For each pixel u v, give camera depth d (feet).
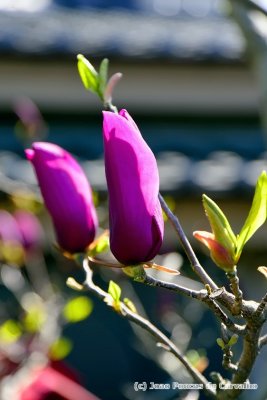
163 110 24.86
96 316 20.06
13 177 19.22
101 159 21.81
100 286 18.38
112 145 5.30
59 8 33.12
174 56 23.89
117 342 20.22
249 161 21.71
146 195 5.32
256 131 24.43
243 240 5.26
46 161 6.41
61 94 24.39
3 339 11.75
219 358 17.78
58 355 9.78
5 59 23.63
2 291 17.60
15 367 11.59
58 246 6.48
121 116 5.32
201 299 5.25
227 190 18.40
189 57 23.97
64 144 23.00
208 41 24.38
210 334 17.39
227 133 24.25
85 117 24.59
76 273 16.93
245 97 24.85
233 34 24.73
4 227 13.34
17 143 22.15
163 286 5.33
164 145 23.44
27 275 17.10
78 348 20.17
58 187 6.40
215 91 24.75
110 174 5.33
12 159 20.84
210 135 24.08
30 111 15.44
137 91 24.63
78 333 20.17
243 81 24.67
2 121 23.95
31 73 24.06
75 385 9.46
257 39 10.34
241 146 23.27
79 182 6.45
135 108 24.86
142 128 24.59
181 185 18.42
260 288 18.04
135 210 5.30
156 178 5.34
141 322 6.13
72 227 6.36
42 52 23.58
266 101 10.28
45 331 11.75
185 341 13.21
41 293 15.69
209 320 17.34
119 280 14.03
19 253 13.43
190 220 18.48
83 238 6.38
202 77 24.54
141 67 24.20
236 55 23.98
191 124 24.81
